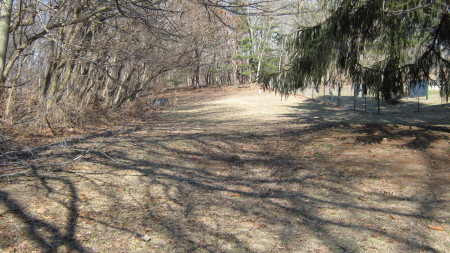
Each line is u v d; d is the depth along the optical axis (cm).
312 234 381
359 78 928
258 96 3244
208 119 1702
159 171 645
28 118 938
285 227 401
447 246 344
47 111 970
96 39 1163
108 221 409
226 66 4709
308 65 921
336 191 530
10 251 324
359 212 443
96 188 525
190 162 730
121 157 743
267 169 675
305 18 1246
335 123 1309
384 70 905
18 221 391
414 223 402
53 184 532
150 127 1362
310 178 604
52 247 337
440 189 516
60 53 1056
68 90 1142
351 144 889
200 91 4394
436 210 437
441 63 894
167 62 1593
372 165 678
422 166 654
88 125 1268
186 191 535
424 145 835
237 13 648
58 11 847
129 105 1861
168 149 858
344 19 860
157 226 401
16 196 469
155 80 2311
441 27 830
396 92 950
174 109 2403
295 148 875
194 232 387
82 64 1201
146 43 1279
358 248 345
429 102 2088
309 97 2883
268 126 1332
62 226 386
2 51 679
